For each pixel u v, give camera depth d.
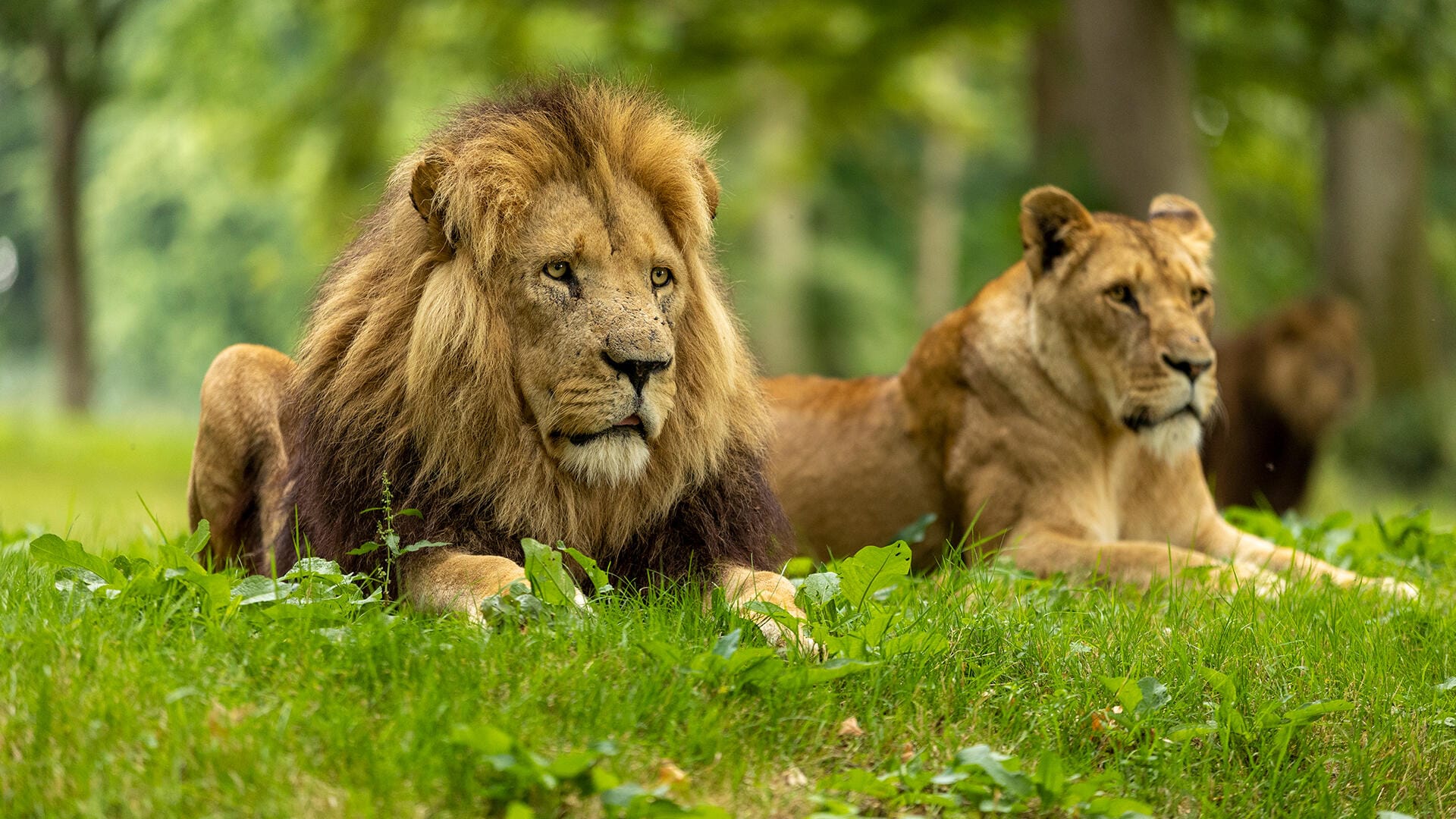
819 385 13.20
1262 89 34.53
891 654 7.41
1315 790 7.19
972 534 11.90
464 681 6.58
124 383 94.06
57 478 28.08
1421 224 40.97
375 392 8.08
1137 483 12.01
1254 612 8.88
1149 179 26.86
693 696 6.73
